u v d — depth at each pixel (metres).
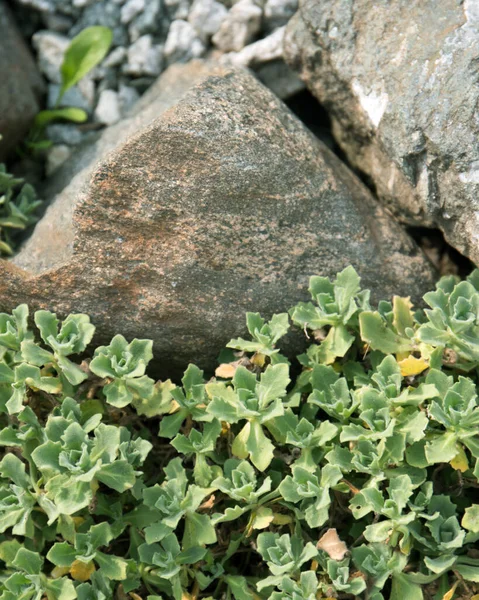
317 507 0.96
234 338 1.04
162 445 1.04
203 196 1.02
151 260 1.02
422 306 1.07
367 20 1.07
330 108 1.14
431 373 0.99
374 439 0.97
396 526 0.96
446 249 1.12
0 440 0.99
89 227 1.02
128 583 0.98
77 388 1.02
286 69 1.18
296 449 1.01
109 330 1.04
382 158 1.10
